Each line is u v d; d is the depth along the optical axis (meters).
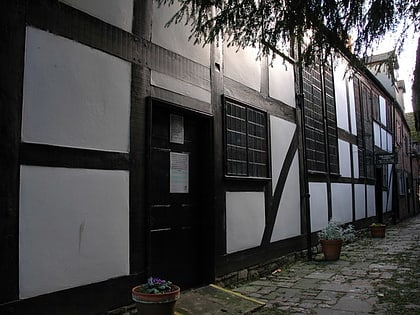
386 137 15.45
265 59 6.45
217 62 5.22
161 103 4.21
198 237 4.89
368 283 5.35
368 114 12.85
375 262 6.98
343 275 5.91
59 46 3.20
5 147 2.79
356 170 11.07
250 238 5.68
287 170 6.92
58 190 3.12
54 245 3.07
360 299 4.57
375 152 13.44
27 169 2.92
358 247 9.06
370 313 4.05
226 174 5.16
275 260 6.30
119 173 3.67
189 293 4.40
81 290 3.26
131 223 3.77
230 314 4.02
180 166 4.65
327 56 3.99
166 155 4.46
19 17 2.92
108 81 3.62
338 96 10.03
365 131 12.29
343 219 9.67
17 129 2.86
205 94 4.93
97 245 3.42
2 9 2.82
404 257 7.45
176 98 4.43
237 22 3.74
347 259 7.35
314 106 8.38
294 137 7.28
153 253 4.20
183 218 4.66
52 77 3.13
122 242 3.66
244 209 5.59
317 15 3.48
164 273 4.33
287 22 3.61
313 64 4.22
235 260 5.28
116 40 3.74
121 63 3.78
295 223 7.09
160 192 4.34
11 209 2.80
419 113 4.29
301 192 7.39
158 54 4.23
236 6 3.62
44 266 2.99
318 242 7.99
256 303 4.35
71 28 3.31
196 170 4.91
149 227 3.93
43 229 3.00
